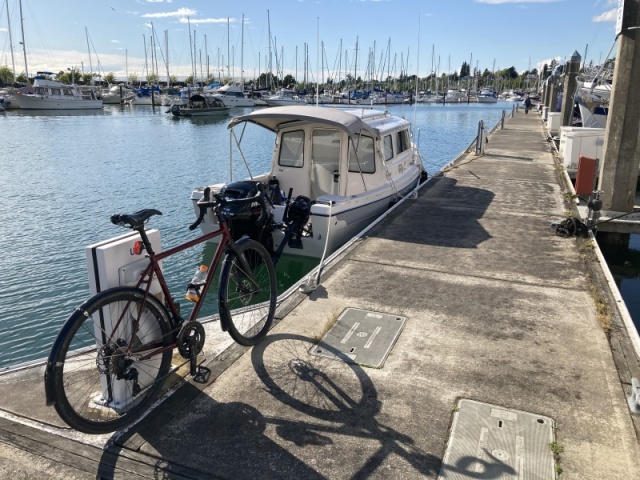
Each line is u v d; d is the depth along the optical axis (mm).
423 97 86188
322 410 3316
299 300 5074
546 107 33375
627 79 7836
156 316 3365
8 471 2795
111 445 2996
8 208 13617
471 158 15875
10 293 8070
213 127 40250
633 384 3395
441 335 4344
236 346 4148
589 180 9008
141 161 22406
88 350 3902
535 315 4734
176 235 11133
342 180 9117
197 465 2846
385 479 2734
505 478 2717
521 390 3523
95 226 11953
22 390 3561
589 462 2834
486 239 7246
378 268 6020
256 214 7086
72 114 54906
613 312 4762
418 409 3320
